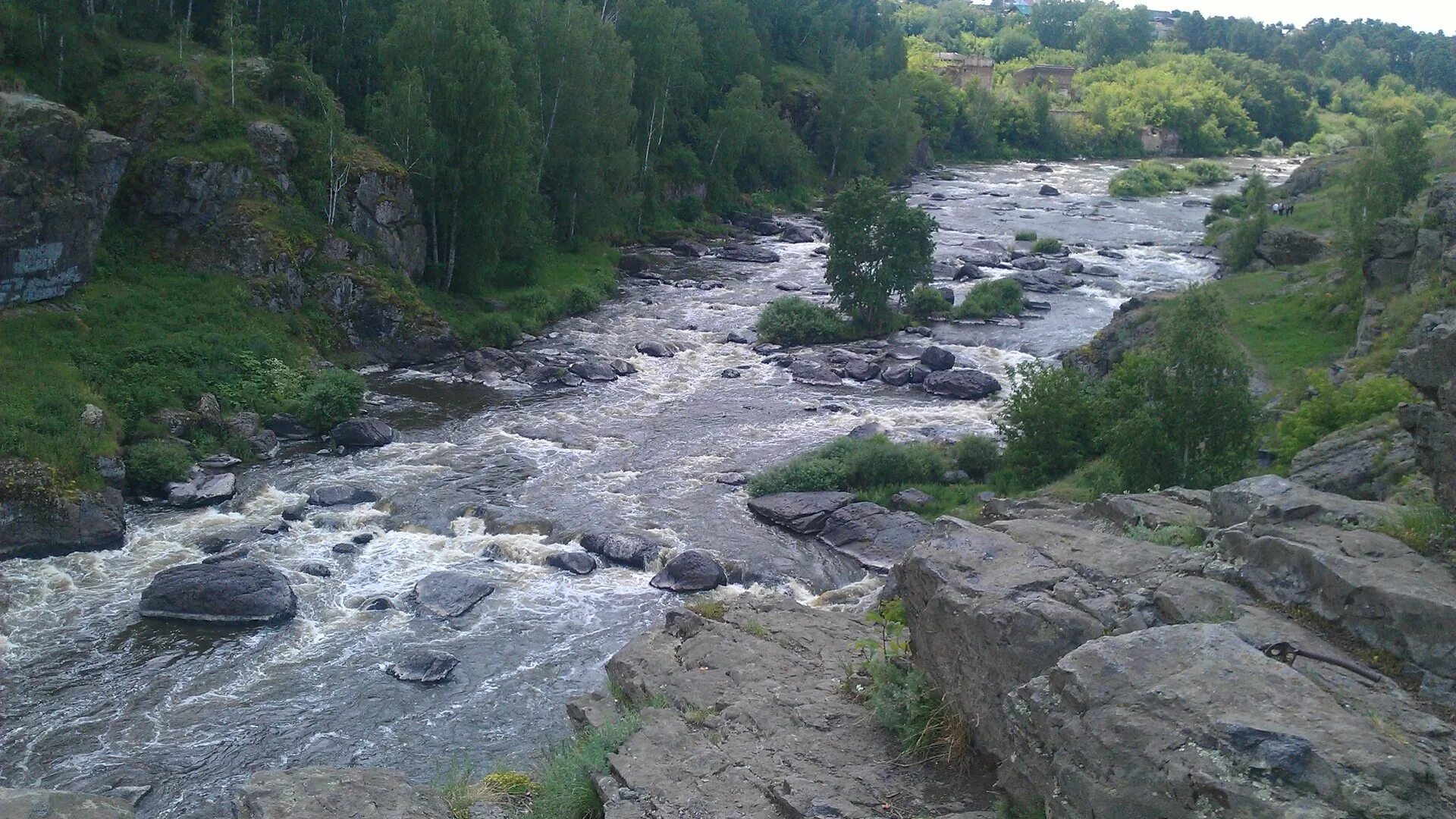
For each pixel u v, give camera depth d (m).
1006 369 44.25
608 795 13.95
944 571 14.12
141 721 24.64
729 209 101.38
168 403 42.53
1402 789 8.73
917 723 13.96
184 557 33.28
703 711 16.38
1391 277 46.50
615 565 34.06
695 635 20.19
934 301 67.31
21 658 27.14
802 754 14.21
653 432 46.69
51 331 43.06
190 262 51.34
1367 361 37.28
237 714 25.05
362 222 56.75
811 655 18.81
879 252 62.72
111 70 56.72
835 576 33.75
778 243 91.88
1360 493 24.28
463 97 59.66
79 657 27.30
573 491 39.75
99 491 35.09
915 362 56.75
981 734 13.00
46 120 42.81
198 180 52.12
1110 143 169.88
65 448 35.62
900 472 40.50
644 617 30.53
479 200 60.19
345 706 25.52
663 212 92.81
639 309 67.81
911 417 49.09
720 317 66.50
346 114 68.31
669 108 98.94
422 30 59.66
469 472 41.28
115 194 50.09
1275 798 8.86
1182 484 28.92
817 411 50.09
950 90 158.62
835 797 12.83
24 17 53.16
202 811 21.50
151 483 37.78
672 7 106.00
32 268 43.03
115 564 32.59
